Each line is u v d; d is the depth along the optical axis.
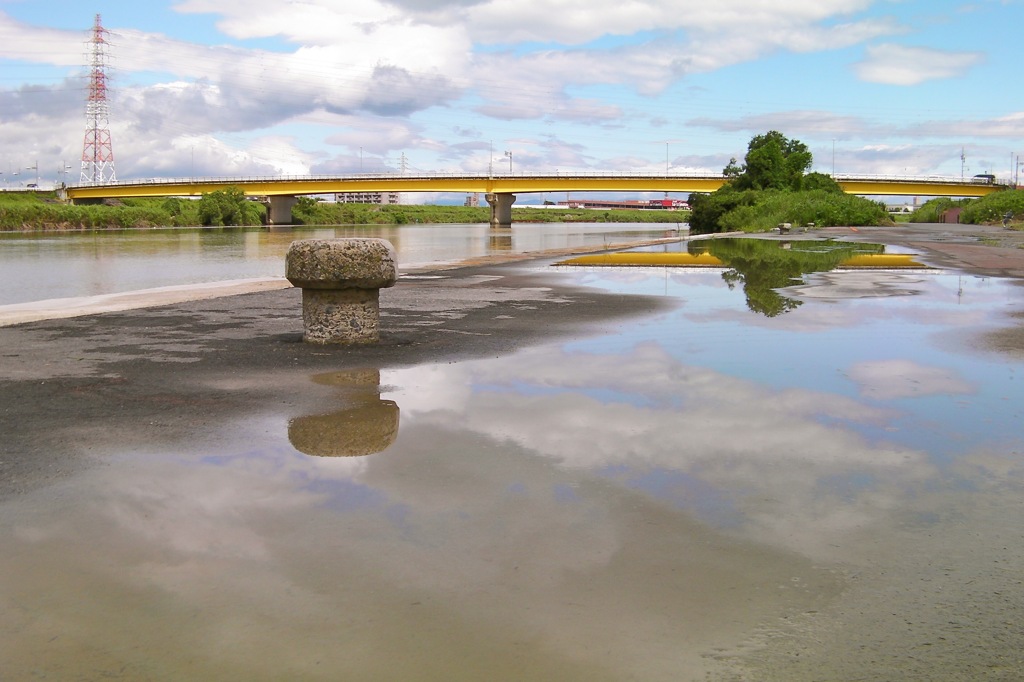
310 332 9.64
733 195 75.56
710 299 14.66
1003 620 2.94
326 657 2.66
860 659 2.68
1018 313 12.09
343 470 4.65
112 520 3.84
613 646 2.75
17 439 5.33
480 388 7.04
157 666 2.61
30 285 28.69
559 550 3.52
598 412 6.12
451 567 3.34
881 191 105.56
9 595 3.08
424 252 45.69
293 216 147.75
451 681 2.54
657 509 4.03
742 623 2.91
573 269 23.67
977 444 5.28
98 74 138.25
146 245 62.62
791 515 3.97
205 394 6.79
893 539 3.68
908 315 11.95
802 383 7.22
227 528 3.74
